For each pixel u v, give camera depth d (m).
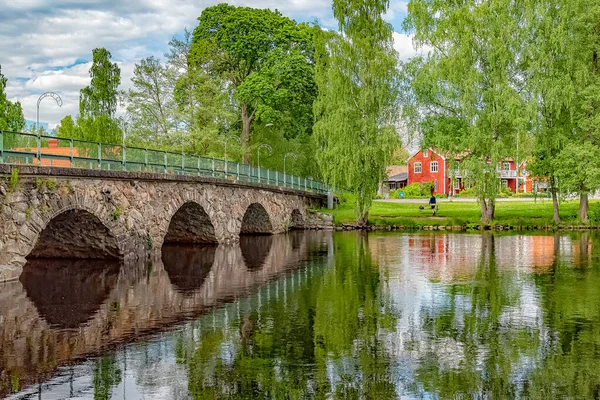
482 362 11.49
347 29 41.56
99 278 20.14
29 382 10.20
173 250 29.95
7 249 17.39
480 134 40.84
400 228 46.69
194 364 11.26
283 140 58.47
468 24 40.81
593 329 13.82
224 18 51.41
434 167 83.56
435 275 21.83
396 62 40.94
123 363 11.23
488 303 16.69
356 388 10.17
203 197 29.95
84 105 54.69
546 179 45.72
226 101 50.94
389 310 15.81
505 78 40.03
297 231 45.31
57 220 21.64
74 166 19.73
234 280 20.55
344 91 41.09
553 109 41.16
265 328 13.84
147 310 15.52
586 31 41.09
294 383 10.38
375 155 41.03
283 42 51.34
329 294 17.98
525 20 40.09
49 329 13.48
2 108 47.06
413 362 11.50
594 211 45.84
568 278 20.98
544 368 11.15
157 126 48.22
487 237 38.38
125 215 23.12
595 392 10.04
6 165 16.48
